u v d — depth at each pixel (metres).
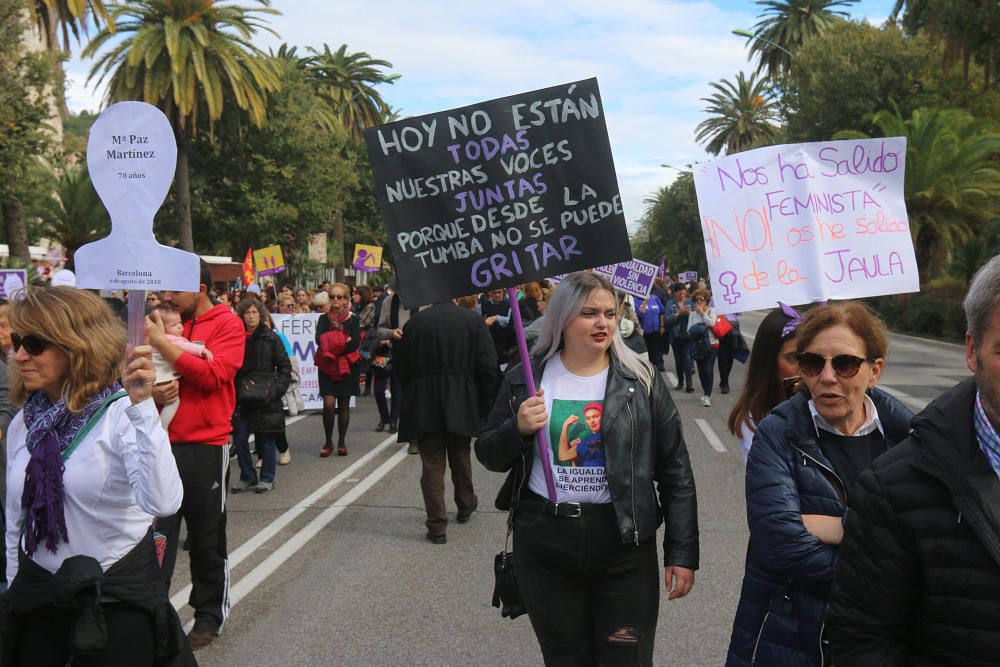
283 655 4.74
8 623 2.86
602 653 3.35
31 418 2.90
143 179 3.49
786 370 3.42
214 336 4.94
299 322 14.63
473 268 3.82
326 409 10.72
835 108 42.94
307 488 9.01
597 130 3.80
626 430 3.30
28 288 2.86
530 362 3.47
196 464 4.80
